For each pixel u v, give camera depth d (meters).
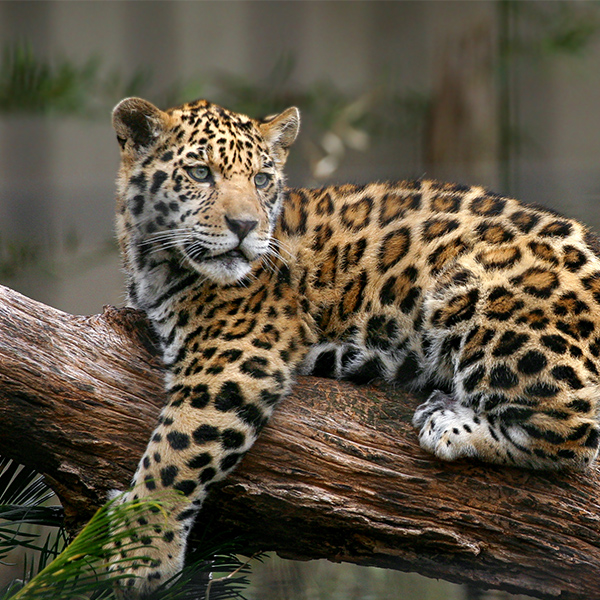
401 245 8.00
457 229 7.96
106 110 18.72
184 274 7.78
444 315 7.64
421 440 7.10
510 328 7.34
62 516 7.64
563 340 7.24
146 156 7.96
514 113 20.67
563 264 7.66
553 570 6.78
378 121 21.86
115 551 6.57
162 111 8.02
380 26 23.64
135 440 6.95
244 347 7.45
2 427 6.71
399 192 8.40
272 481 6.96
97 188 11.82
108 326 7.48
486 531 6.83
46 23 21.62
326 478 6.96
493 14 20.81
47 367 6.86
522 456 7.01
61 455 6.82
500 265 7.64
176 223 7.70
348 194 8.50
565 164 14.52
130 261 8.19
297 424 7.18
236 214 7.44
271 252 7.85
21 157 19.47
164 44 22.70
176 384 7.29
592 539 6.79
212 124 7.85
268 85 22.03
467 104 20.62
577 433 7.01
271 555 10.59
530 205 8.34
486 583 6.89
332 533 7.00
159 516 6.82
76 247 11.62
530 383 7.18
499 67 20.48
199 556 7.19
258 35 23.42
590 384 7.19
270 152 8.30
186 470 6.89
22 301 7.26
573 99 22.81
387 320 7.93
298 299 7.95
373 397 7.55
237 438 7.03
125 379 7.18
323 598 10.12
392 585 10.71
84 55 21.97
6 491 7.84
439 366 7.76
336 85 23.22
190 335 7.59
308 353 7.98
